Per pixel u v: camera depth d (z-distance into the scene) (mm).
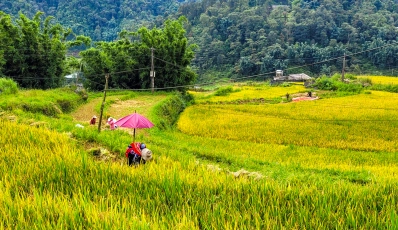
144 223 4613
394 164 16516
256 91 56844
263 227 5234
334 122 26891
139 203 6070
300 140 21750
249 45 95625
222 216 5359
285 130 24547
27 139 10867
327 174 13062
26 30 36656
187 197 6410
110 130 18797
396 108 33062
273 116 31203
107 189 6590
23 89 32312
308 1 127875
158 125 24578
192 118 31094
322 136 22547
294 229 5039
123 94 40875
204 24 116000
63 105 27656
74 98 30984
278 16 110688
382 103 36531
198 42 106000
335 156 17797
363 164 16562
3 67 36094
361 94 45844
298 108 35344
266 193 6887
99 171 7711
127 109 30125
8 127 12234
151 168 8508
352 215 5461
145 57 47750
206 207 5902
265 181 7668
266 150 18891
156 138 19125
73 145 11406
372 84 54031
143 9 157125
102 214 5023
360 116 29219
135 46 48531
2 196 5594
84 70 47562
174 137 21625
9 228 4477
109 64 47031
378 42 83125
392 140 21484
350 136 22328
